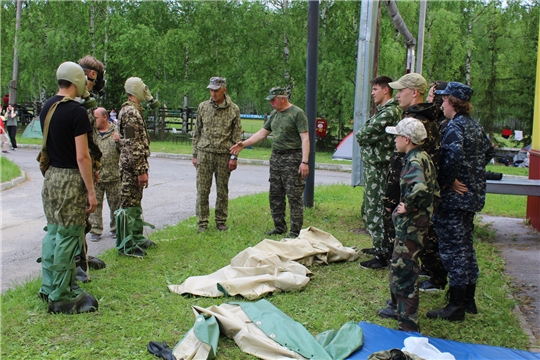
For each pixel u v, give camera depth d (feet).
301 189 20.80
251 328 11.85
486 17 79.56
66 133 12.79
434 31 72.02
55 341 11.66
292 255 17.13
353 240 21.17
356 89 24.04
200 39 72.74
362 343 11.55
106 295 14.37
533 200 24.95
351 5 66.59
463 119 13.26
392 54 63.82
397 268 12.26
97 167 14.46
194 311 12.01
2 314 12.90
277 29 68.80
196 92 72.23
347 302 14.30
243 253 16.33
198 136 21.86
